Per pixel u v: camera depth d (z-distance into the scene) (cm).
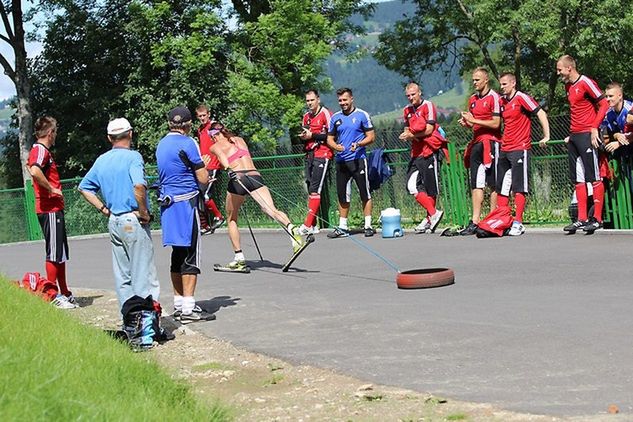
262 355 841
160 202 1009
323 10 3766
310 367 779
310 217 1705
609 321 825
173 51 3294
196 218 1012
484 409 615
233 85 3275
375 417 623
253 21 3681
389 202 1794
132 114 3453
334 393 693
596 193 1394
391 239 1584
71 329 777
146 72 3481
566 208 1573
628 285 982
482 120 1487
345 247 1533
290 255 1509
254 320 999
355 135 1658
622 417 570
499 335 813
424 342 819
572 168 1410
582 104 1385
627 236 1333
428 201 1623
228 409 638
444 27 4441
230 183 1326
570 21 3819
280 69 3491
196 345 905
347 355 805
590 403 605
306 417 638
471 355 758
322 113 1684
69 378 589
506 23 3844
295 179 2025
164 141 1003
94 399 559
